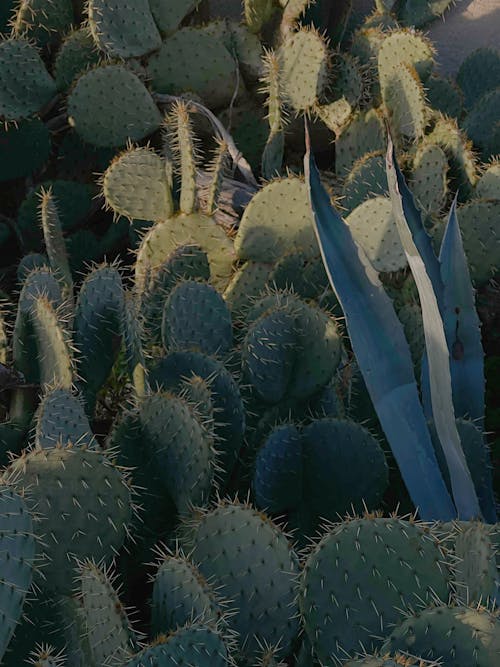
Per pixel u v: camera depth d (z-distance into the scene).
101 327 3.53
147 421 3.05
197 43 5.70
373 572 2.37
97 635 2.31
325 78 5.46
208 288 3.84
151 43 5.63
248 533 2.55
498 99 5.73
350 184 5.03
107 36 5.47
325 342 3.54
